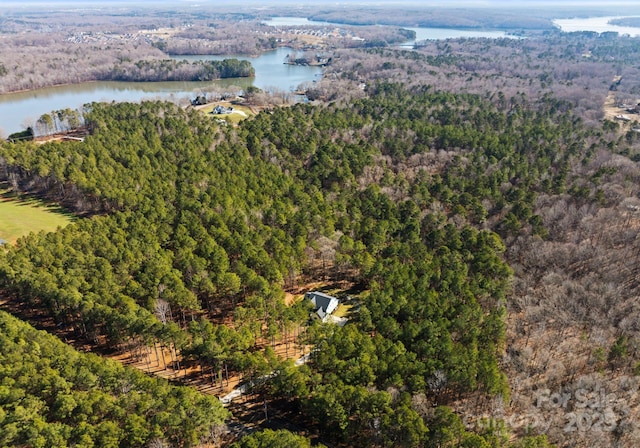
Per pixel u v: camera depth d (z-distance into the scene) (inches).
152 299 3602.4
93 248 4151.1
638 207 4943.4
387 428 2583.7
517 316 3720.5
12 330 3152.1
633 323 3442.4
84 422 2549.2
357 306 4013.3
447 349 3085.6
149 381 2859.3
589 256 4244.6
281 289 4033.0
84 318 3452.3
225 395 3112.7
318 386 2839.6
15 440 2506.2
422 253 4311.0
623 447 2598.4
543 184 5585.6
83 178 5551.2
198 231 4490.7
